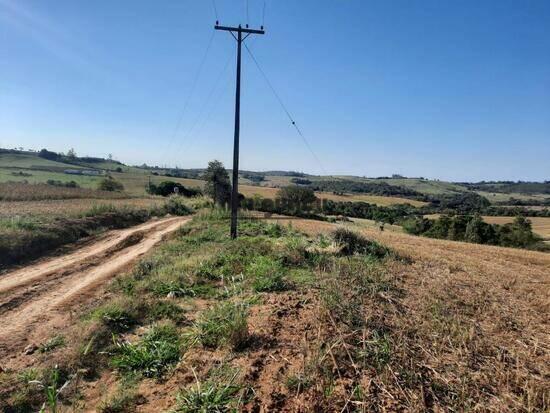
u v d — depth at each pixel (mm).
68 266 13391
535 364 5848
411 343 6230
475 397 4816
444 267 13953
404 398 4699
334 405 4516
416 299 8734
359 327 6633
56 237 17297
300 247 13289
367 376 5152
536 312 8734
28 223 17578
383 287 9406
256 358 5684
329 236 15203
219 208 36156
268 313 7441
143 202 42969
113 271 12859
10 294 10016
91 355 6184
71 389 5340
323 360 5480
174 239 19812
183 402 4590
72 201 39688
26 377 5527
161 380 5406
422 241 26375
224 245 15703
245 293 9109
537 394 4840
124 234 21062
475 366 5621
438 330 6758
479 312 8320
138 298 8688
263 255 13086
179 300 8938
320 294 8492
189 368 5520
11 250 14023
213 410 4434
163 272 11195
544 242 46562
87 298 9852
